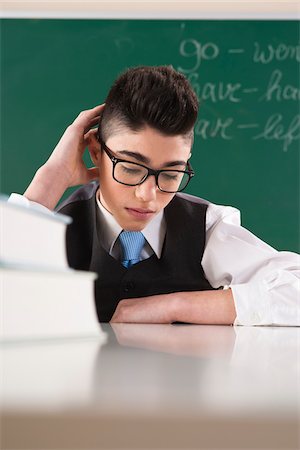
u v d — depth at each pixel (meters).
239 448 0.18
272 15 3.36
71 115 3.35
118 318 1.13
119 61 3.35
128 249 1.44
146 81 1.18
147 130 1.18
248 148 3.32
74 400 0.21
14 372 0.31
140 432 0.18
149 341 0.59
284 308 1.15
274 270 1.22
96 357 0.40
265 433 0.19
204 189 3.30
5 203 0.45
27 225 0.47
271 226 3.31
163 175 1.22
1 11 3.34
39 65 3.35
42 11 3.34
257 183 3.31
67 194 3.24
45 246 0.50
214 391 0.25
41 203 1.41
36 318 0.47
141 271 1.42
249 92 3.34
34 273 0.46
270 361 0.41
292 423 0.19
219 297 1.15
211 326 1.06
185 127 1.20
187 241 1.46
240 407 0.20
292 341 0.68
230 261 1.39
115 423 0.18
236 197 3.31
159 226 1.44
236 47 3.35
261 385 0.27
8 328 0.44
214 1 3.33
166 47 3.35
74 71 3.35
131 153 1.20
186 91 1.21
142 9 3.35
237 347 0.55
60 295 0.49
